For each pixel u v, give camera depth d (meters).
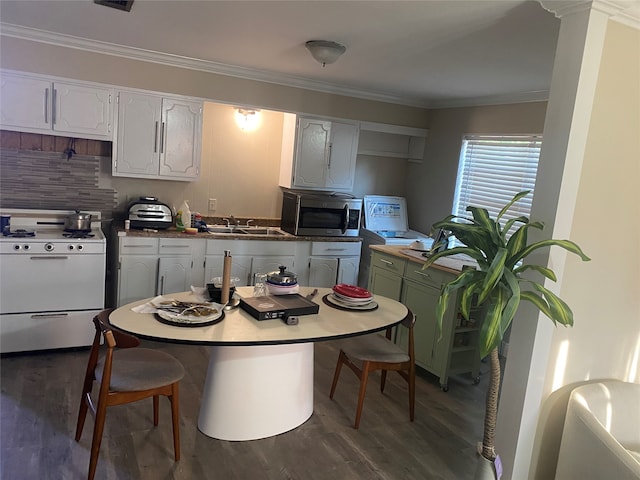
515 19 2.40
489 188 4.66
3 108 3.56
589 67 2.02
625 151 2.27
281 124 4.95
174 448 2.47
